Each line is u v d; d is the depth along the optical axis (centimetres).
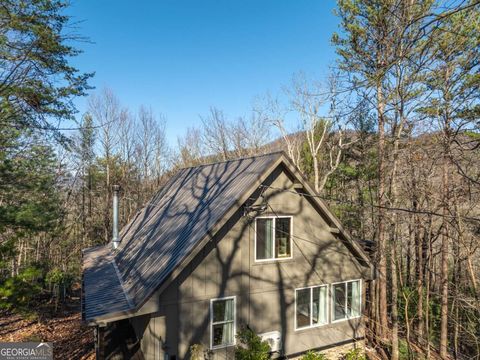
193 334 965
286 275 1128
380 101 1173
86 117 3075
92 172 3309
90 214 3164
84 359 1216
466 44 872
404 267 2017
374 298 1636
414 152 1236
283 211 1127
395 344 1283
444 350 1355
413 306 1678
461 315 1488
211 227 930
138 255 1249
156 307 866
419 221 1332
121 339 1152
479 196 1068
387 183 1522
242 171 1195
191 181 1585
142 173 3894
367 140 1950
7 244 838
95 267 1440
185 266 900
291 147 3012
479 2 347
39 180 1367
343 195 2531
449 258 1627
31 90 880
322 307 1210
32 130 1030
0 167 1041
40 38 813
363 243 1541
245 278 1054
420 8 680
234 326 1028
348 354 1180
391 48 745
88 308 919
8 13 802
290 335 1128
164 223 1338
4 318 1759
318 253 1195
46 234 2228
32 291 832
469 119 867
